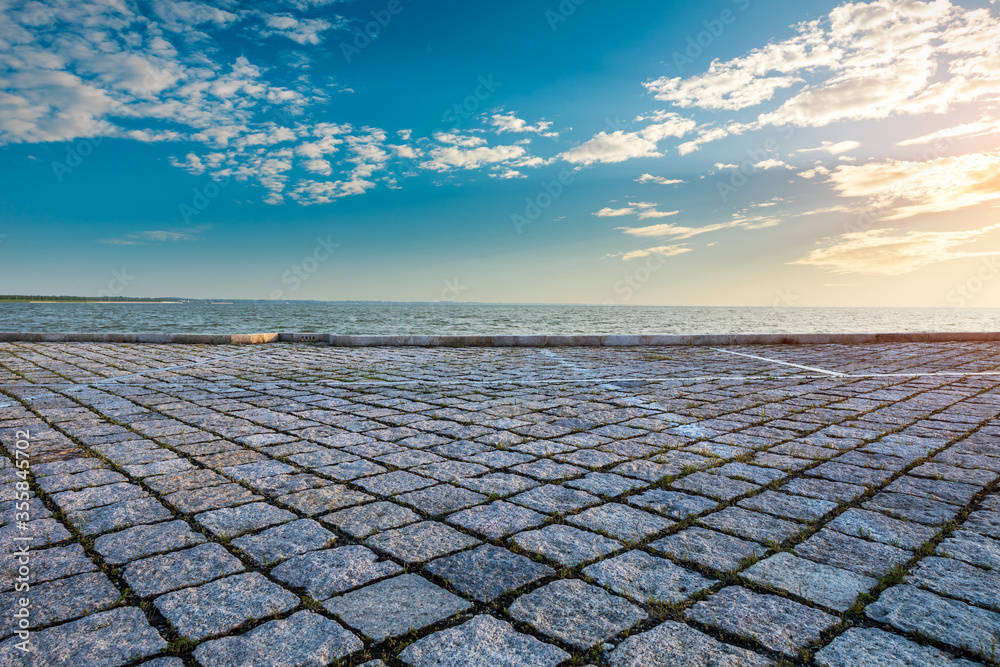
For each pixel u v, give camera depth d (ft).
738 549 3.98
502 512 4.61
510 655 2.88
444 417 8.04
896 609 3.27
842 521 4.43
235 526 4.34
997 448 6.32
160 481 5.32
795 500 4.85
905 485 5.20
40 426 7.48
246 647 2.94
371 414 8.25
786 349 17.76
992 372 12.24
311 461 5.94
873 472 5.55
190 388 10.56
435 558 3.85
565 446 6.50
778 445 6.52
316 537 4.16
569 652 2.91
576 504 4.77
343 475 5.49
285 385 10.92
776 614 3.23
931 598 3.37
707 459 6.00
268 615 3.22
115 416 8.12
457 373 12.63
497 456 6.11
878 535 4.18
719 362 14.53
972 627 3.10
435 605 3.32
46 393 9.99
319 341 20.48
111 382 11.26
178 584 3.53
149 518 4.49
